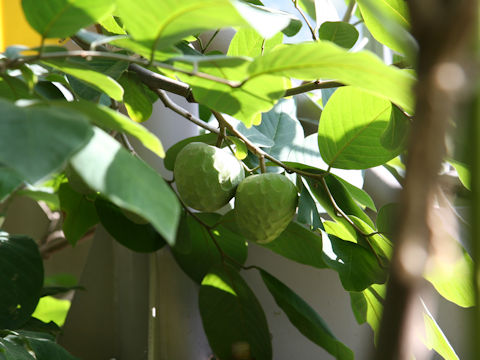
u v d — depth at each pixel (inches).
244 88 30.7
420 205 9.6
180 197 39.4
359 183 44.4
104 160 24.1
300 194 37.6
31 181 20.6
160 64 28.3
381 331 9.8
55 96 36.4
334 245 37.8
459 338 46.4
